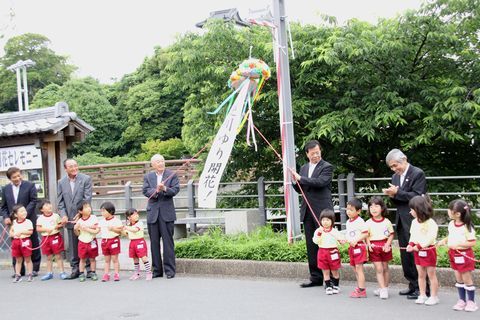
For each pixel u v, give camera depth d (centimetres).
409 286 704
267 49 1135
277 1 921
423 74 1193
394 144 1227
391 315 619
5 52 3919
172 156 2975
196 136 1373
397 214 702
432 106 1127
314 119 1193
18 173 1005
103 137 3406
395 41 1079
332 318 620
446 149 1232
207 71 1223
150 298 771
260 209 1240
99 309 723
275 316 643
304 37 1183
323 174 765
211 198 935
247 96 947
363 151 1223
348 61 1117
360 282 712
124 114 3462
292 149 919
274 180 1326
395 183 705
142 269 1009
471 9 1092
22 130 1084
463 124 1088
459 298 649
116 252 917
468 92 1077
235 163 1323
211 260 924
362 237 705
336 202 1319
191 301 740
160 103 3278
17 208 964
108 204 916
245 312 668
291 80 1218
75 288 871
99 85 3688
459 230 633
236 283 844
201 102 1354
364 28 1182
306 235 782
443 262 747
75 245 963
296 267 848
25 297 827
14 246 961
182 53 1241
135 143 3325
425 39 1112
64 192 970
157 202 916
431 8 1088
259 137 1270
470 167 1234
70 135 1112
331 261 732
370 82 1158
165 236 915
